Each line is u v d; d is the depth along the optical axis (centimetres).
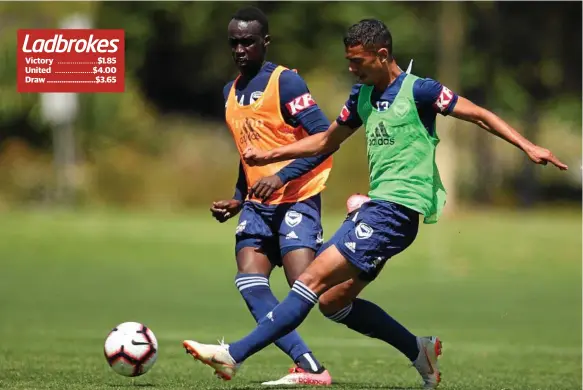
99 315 5472
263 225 2752
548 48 16350
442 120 13875
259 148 2761
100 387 2538
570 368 3525
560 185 16088
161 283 7288
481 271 8262
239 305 6028
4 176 13738
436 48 16075
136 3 16550
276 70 2756
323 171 2772
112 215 12431
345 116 2536
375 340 4512
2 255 8862
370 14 16275
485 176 15312
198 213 13138
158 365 3381
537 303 6344
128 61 16650
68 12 13925
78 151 14038
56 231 10400
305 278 2448
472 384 2933
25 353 3669
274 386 2662
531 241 9969
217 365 2409
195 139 14788
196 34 16862
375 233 2427
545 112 16700
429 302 6322
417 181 2431
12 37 13788
